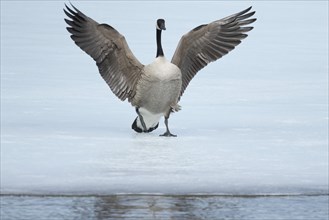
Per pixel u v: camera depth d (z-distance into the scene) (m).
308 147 14.27
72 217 10.36
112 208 10.76
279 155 13.66
